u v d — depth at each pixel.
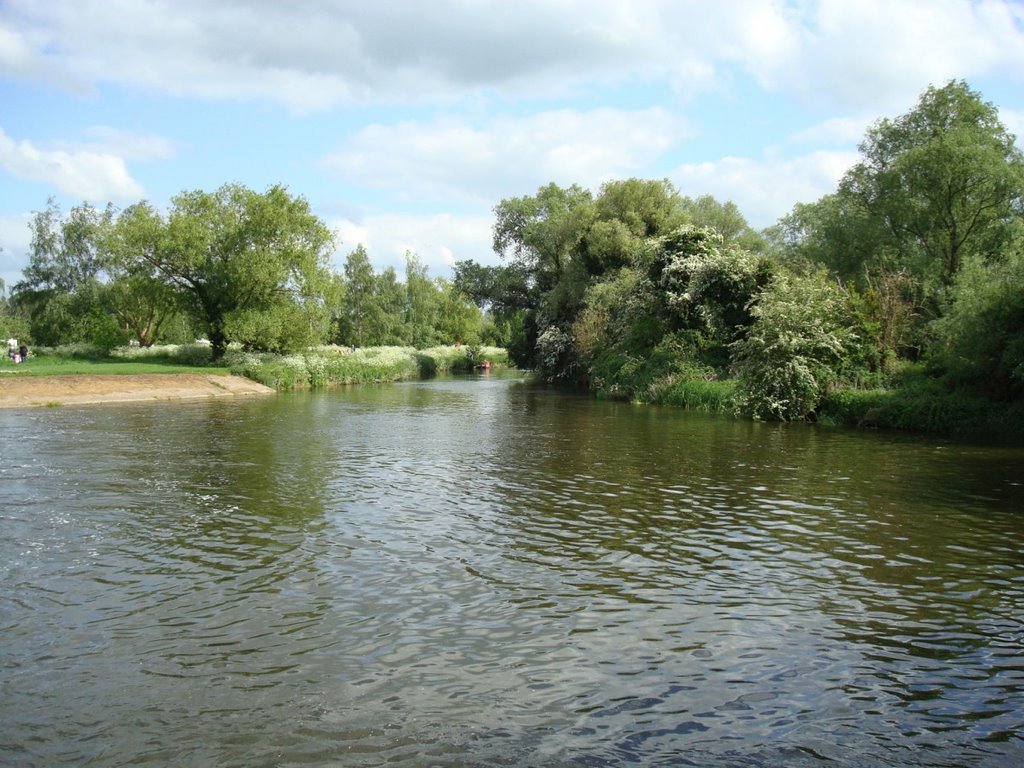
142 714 6.16
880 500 13.85
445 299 107.31
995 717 6.20
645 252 43.91
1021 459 18.44
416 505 13.39
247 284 48.66
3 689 6.56
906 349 28.83
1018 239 26.80
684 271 38.88
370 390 47.38
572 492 14.54
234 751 5.63
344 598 8.71
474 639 7.62
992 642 7.64
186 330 68.44
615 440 22.19
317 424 26.56
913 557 10.39
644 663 7.12
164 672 6.88
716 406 31.98
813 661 7.20
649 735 5.90
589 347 47.19
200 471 16.66
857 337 27.95
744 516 12.63
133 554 10.34
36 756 5.55
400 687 6.62
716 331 37.47
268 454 19.23
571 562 10.12
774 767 5.50
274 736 5.84
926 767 5.51
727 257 37.81
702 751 5.69
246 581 9.27
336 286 52.78
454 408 33.72
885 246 34.44
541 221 63.50
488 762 5.51
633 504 13.52
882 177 34.47
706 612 8.38
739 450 20.03
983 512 12.91
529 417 29.38
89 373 38.72
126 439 21.86
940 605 8.62
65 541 10.94
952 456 18.91
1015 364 22.55
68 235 66.75
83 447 20.16
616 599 8.76
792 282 30.70
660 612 8.38
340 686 6.62
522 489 14.81
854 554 10.53
